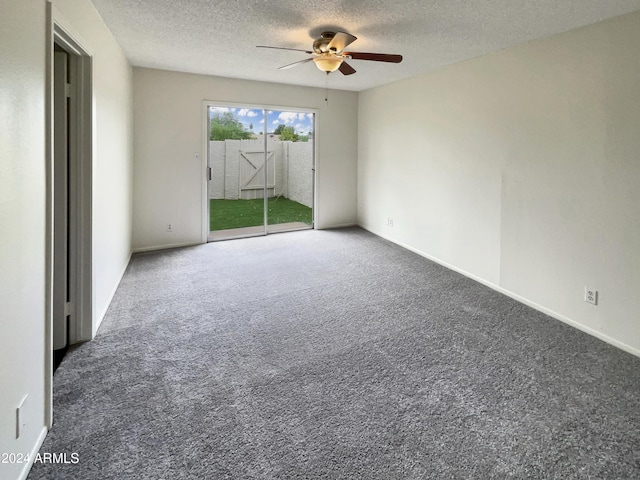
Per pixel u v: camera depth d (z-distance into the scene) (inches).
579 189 116.3
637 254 102.1
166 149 199.9
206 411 77.0
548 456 66.3
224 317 122.9
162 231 204.8
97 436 69.3
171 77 195.9
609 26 106.0
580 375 91.9
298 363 96.0
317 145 243.9
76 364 93.4
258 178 244.1
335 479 60.9
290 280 159.2
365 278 162.9
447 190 176.6
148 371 91.1
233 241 222.4
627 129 102.8
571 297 120.5
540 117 128.1
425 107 188.5
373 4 105.6
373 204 243.0
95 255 108.3
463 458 65.6
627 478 61.8
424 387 86.3
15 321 56.1
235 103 213.0
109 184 130.0
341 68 143.5
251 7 109.7
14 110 55.1
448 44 137.4
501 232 146.9
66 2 82.8
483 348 104.7
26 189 59.7
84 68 99.5
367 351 102.4
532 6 102.3
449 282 159.0
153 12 113.7
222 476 61.1
